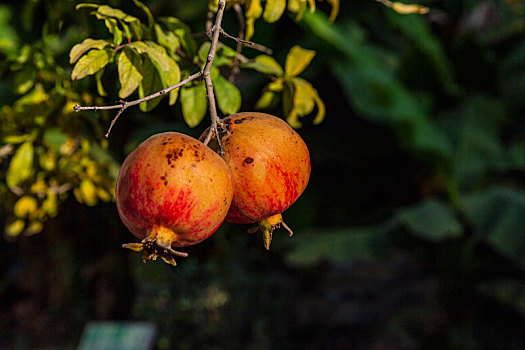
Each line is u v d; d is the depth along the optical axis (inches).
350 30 240.8
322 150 247.4
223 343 246.2
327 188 263.9
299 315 285.9
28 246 291.0
